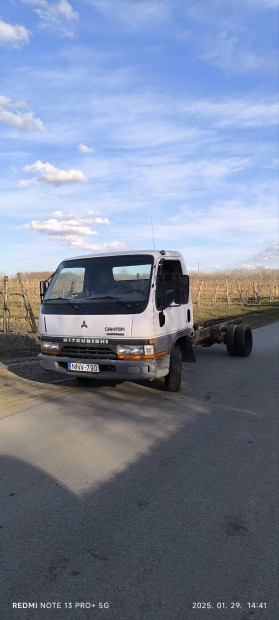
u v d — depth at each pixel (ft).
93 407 21.08
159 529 10.78
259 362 34.01
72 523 11.01
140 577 9.08
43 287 23.16
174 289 22.41
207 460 14.98
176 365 23.63
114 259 22.08
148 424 18.72
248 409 21.12
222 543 10.25
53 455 15.24
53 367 21.84
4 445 16.14
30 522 11.04
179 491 12.73
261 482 13.37
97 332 20.48
